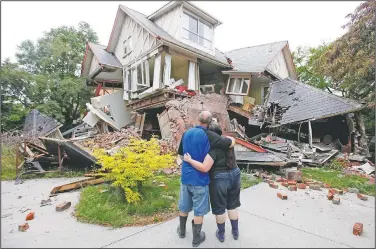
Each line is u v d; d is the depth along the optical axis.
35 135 9.09
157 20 13.02
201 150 2.55
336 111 9.07
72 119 18.98
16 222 3.16
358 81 10.17
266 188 4.89
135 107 12.49
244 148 7.39
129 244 2.58
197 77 12.18
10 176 5.86
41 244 2.57
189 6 11.75
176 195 4.09
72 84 16.89
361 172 6.81
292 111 10.57
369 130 11.57
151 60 12.40
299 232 2.91
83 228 2.97
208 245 2.57
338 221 3.26
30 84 15.77
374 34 8.98
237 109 12.44
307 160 7.71
